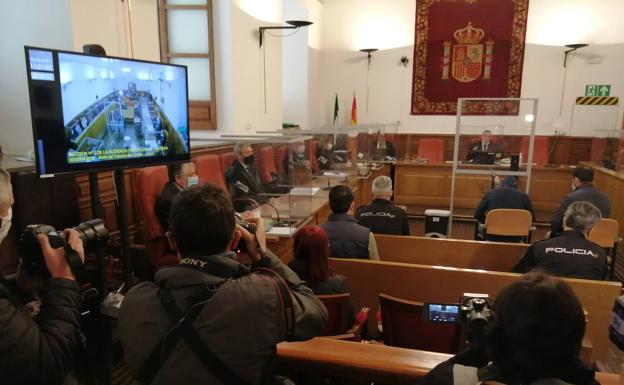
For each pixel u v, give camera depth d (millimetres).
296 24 5434
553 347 692
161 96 2113
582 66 7602
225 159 3682
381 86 8445
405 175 6840
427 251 2928
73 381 1188
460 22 7957
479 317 888
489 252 2852
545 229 5906
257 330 889
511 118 6445
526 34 7742
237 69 4961
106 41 3342
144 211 2662
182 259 945
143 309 915
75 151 1717
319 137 4945
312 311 1040
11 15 3086
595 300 2068
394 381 1224
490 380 764
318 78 8602
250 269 1058
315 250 1779
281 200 3477
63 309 991
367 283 2352
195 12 4695
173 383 864
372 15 8289
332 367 1260
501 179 4867
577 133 7742
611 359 2615
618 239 3988
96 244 1225
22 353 871
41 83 1575
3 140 3207
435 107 8281
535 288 730
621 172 5391
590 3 7434
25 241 1064
